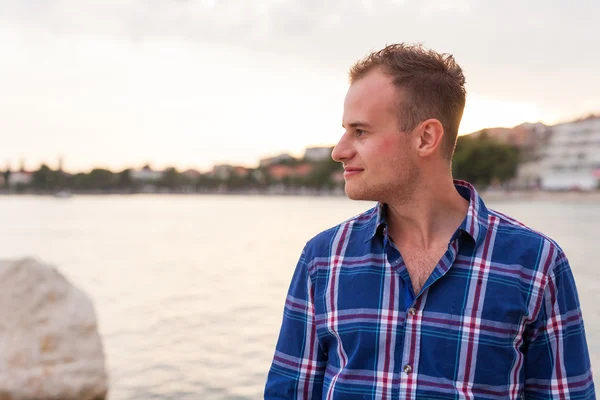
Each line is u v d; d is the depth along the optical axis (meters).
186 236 35.72
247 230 40.28
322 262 1.85
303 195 192.50
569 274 1.72
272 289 14.42
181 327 10.30
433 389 1.61
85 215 74.50
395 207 1.80
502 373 1.63
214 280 16.39
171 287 15.28
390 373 1.66
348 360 1.72
